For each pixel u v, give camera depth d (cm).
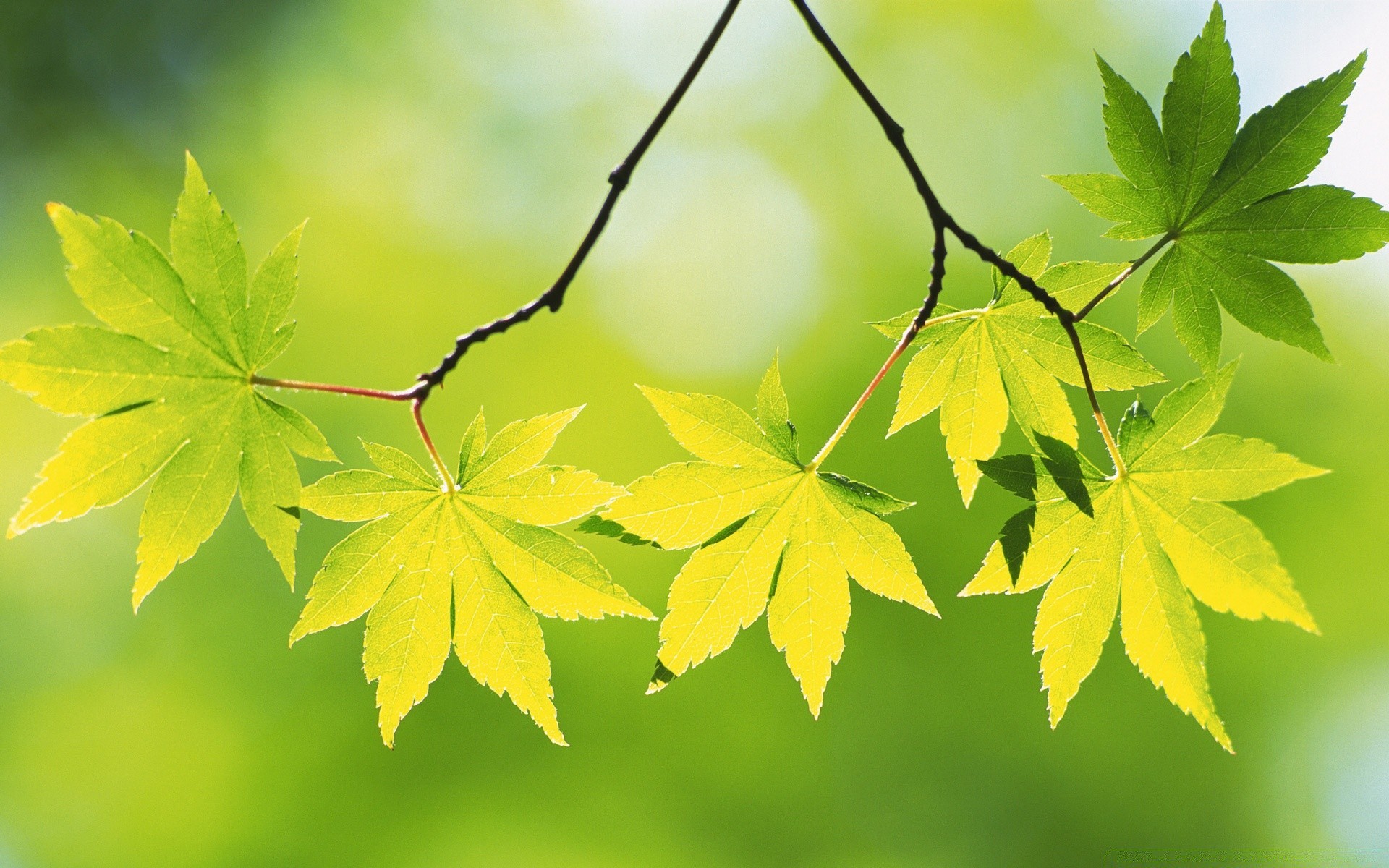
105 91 1132
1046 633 186
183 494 171
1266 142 179
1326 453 975
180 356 167
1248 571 181
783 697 965
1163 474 184
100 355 162
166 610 977
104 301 162
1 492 982
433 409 1076
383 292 1122
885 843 959
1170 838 931
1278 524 965
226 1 1162
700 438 180
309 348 1051
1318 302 998
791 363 1091
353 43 1230
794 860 973
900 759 962
